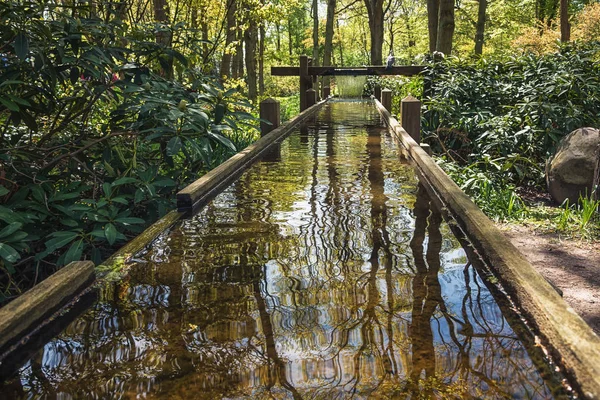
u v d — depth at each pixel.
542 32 21.52
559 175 6.37
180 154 6.23
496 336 1.64
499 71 9.66
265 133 7.23
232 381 1.41
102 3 4.88
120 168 4.78
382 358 1.52
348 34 45.34
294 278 2.19
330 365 1.49
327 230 2.88
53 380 1.43
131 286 2.10
